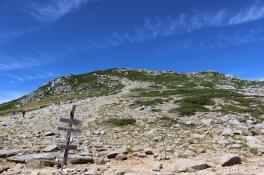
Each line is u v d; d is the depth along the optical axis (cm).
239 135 3469
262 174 1812
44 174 1858
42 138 3266
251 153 2634
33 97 15050
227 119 4541
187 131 3731
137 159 2409
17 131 3862
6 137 3259
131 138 3353
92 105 6694
